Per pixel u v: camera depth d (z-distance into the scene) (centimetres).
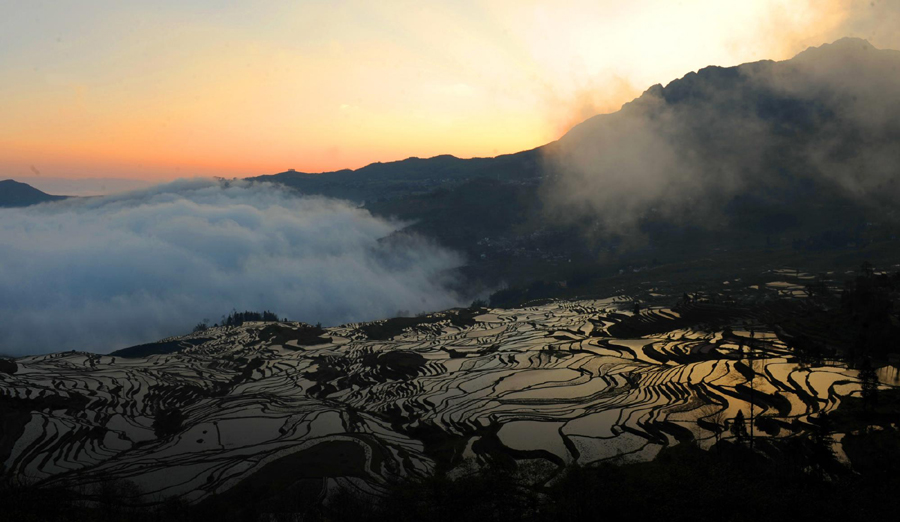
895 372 9244
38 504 6519
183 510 6700
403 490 6191
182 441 9206
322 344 17700
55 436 9344
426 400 10725
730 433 7275
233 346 17338
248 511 6538
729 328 14150
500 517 5694
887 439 6519
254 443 9006
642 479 5753
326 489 7100
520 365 13012
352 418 10181
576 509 5541
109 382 12812
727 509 5178
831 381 8994
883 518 4959
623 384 10481
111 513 6631
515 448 7650
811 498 5269
